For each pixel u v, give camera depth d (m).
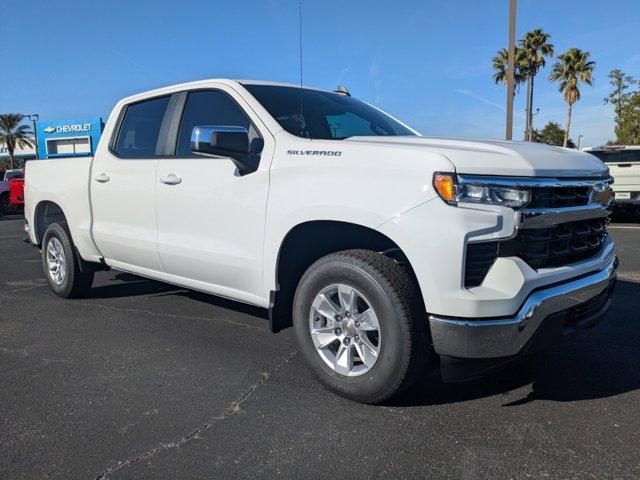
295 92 4.15
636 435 2.88
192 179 3.96
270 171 3.44
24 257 8.95
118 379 3.63
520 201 2.79
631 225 13.13
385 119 4.52
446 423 3.01
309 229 3.37
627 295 5.82
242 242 3.65
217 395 3.38
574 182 3.08
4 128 55.97
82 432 2.94
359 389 3.13
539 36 40.78
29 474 2.56
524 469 2.57
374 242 3.26
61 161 5.45
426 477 2.52
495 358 2.82
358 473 2.55
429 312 2.85
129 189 4.53
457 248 2.72
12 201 20.55
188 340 4.39
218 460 2.66
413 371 2.95
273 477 2.52
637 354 4.04
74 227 5.28
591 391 3.41
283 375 3.68
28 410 3.19
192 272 4.12
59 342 4.36
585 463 2.62
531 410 3.16
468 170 2.76
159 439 2.86
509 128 11.63
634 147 13.45
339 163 3.12
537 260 2.92
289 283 3.59
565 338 3.11
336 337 3.27
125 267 4.92
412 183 2.84
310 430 2.94
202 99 4.14
